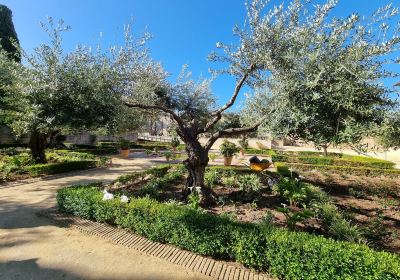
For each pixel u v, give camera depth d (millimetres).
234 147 14164
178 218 4320
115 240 4535
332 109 4074
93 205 5285
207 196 6387
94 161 12977
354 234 4309
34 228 5035
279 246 3492
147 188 6984
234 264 3828
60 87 6414
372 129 3658
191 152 6590
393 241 4625
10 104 8656
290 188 6398
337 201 7219
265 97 5980
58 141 19250
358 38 4145
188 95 9711
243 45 5473
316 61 4160
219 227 3967
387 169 13141
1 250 4141
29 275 3482
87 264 3787
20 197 7227
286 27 5059
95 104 6305
